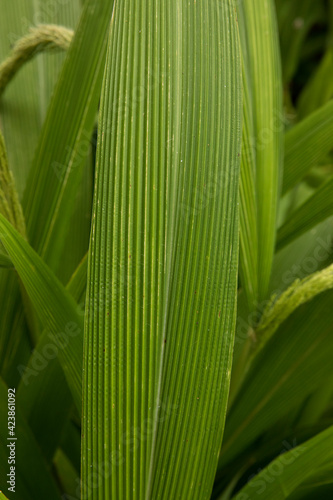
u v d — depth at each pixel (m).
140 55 0.48
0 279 0.60
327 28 1.26
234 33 0.49
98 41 0.58
